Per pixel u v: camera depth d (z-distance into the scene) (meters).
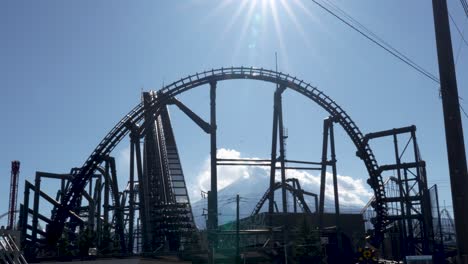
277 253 88.06
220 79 93.94
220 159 91.38
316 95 95.25
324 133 101.81
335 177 100.19
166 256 78.38
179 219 92.88
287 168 99.69
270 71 95.38
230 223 113.50
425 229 99.38
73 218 101.81
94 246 88.31
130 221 93.25
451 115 17.02
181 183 106.12
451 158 16.78
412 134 101.81
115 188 102.94
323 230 95.38
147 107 91.50
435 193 97.69
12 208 94.81
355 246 99.38
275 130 99.44
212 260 76.38
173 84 92.81
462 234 16.27
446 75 17.33
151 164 101.25
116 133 88.38
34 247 88.50
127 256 75.06
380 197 97.38
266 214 98.38
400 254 99.31
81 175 86.62
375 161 96.81
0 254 28.05
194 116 94.62
